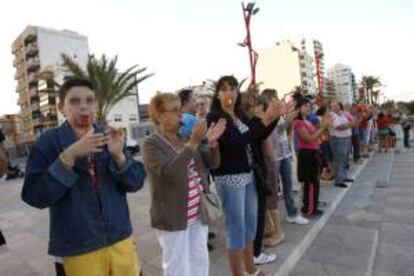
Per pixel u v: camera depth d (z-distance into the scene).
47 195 2.09
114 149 2.32
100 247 2.25
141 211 7.58
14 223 7.66
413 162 13.79
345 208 7.48
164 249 3.11
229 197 3.69
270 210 5.07
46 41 67.44
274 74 97.06
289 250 4.91
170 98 3.11
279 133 5.77
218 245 5.14
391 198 8.48
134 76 31.33
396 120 23.92
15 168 17.33
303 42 106.88
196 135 2.96
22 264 5.16
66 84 2.30
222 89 3.77
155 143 3.06
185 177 3.04
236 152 3.66
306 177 6.30
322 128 6.38
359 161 12.44
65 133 2.29
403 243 5.79
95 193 2.26
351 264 4.86
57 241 2.24
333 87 109.06
